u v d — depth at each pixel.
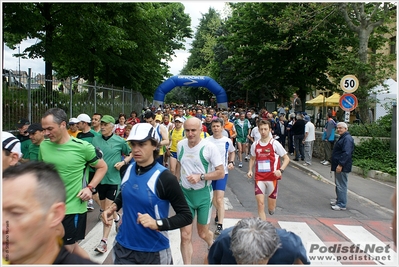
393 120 12.53
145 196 2.84
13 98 8.42
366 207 8.08
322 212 7.50
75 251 2.02
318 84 25.06
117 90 19.23
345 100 11.48
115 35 14.05
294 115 16.70
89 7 12.50
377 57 14.09
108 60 19.92
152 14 18.75
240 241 2.16
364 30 14.23
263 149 5.89
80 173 3.79
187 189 4.44
